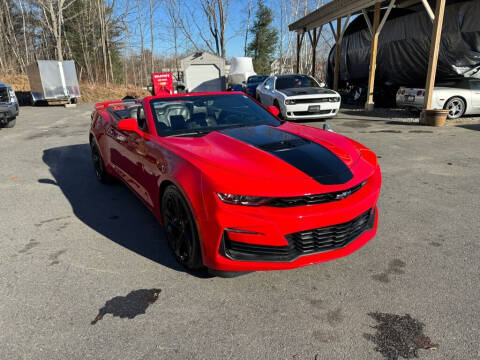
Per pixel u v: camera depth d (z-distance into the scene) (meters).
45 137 9.69
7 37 35.22
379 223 3.53
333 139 3.01
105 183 5.22
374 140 7.56
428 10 8.94
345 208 2.32
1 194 4.84
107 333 2.10
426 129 8.64
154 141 3.14
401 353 1.88
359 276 2.62
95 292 2.53
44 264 2.94
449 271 2.64
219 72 28.03
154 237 3.40
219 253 2.34
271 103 11.05
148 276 2.71
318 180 2.32
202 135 3.16
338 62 16.81
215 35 36.25
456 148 6.56
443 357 1.84
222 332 2.09
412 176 5.02
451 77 11.97
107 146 4.67
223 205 2.23
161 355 1.92
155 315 2.26
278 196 2.19
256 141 2.87
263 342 1.99
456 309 2.21
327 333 2.05
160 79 23.48
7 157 7.23
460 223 3.46
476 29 10.93
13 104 11.29
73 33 36.75
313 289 2.48
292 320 2.17
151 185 3.16
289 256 2.30
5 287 2.61
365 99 14.77
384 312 2.21
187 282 2.62
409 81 13.30
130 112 4.11
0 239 3.44
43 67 18.58
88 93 23.77
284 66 40.88
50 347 2.00
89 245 3.27
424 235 3.24
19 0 34.25
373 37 12.27
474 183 4.62
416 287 2.46
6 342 2.05
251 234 2.23
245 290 2.50
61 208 4.27
